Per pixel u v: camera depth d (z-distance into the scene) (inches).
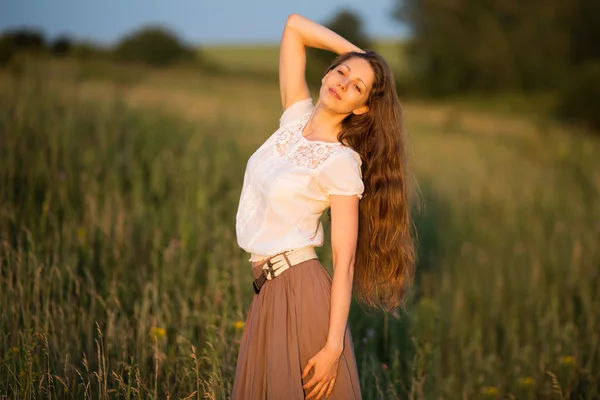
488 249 369.1
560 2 2305.6
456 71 2425.0
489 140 988.6
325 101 136.9
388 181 142.8
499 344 256.1
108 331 176.1
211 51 2802.7
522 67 2351.1
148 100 562.3
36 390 158.1
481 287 302.4
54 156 286.2
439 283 298.7
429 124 1140.5
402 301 156.6
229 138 472.1
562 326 252.4
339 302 127.9
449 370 227.1
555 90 2171.5
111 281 215.8
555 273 311.0
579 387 217.2
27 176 272.7
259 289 136.3
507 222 431.2
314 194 131.2
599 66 1572.3
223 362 176.7
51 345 170.9
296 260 132.6
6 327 175.2
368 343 215.2
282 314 132.0
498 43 2374.5
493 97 2231.8
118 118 405.7
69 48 1093.8
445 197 469.7
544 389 215.0
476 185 557.6
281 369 130.4
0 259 193.2
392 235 145.0
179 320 203.3
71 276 191.8
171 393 167.5
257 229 134.3
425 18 2439.7
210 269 227.5
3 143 292.0
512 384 222.1
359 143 141.8
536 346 242.8
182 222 260.4
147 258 239.3
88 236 235.5
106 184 286.5
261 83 1544.0
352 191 129.3
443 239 366.3
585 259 334.3
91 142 346.6
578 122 1487.5
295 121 143.1
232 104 786.2
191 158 370.0
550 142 842.8
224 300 205.9
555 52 2324.1
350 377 134.1
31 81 447.5
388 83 139.5
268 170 134.6
